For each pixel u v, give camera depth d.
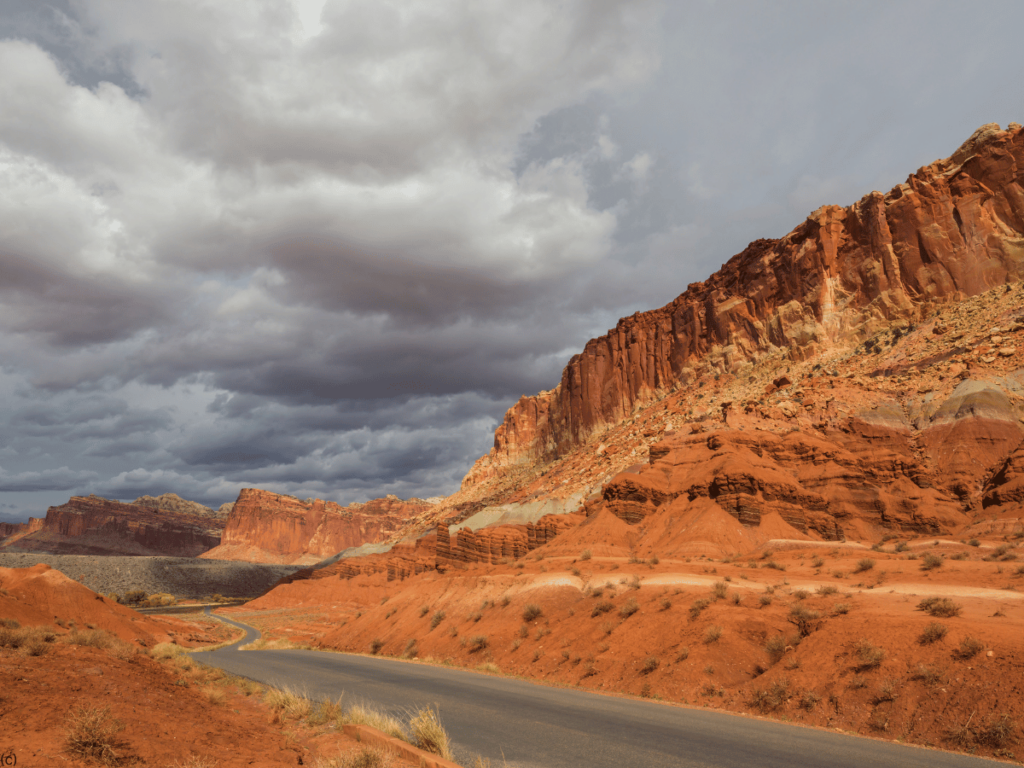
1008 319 85.38
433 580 56.31
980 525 56.81
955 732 14.03
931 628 17.98
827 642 20.08
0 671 10.57
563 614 35.06
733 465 72.56
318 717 14.38
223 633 98.19
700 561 52.50
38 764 6.96
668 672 22.64
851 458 76.00
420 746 11.23
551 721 14.51
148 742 8.77
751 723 15.36
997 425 70.81
